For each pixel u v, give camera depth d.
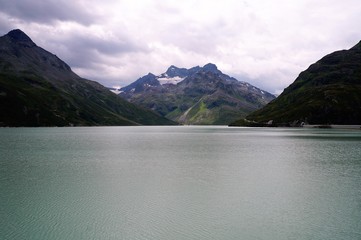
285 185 46.50
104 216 33.34
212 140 141.00
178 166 64.19
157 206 36.62
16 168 61.03
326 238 27.91
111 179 50.97
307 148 97.31
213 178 51.62
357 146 102.31
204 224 31.19
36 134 180.88
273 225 30.88
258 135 175.62
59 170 59.03
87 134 193.50
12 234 28.62
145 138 159.25
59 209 35.50
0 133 188.00
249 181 49.41
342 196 40.53
